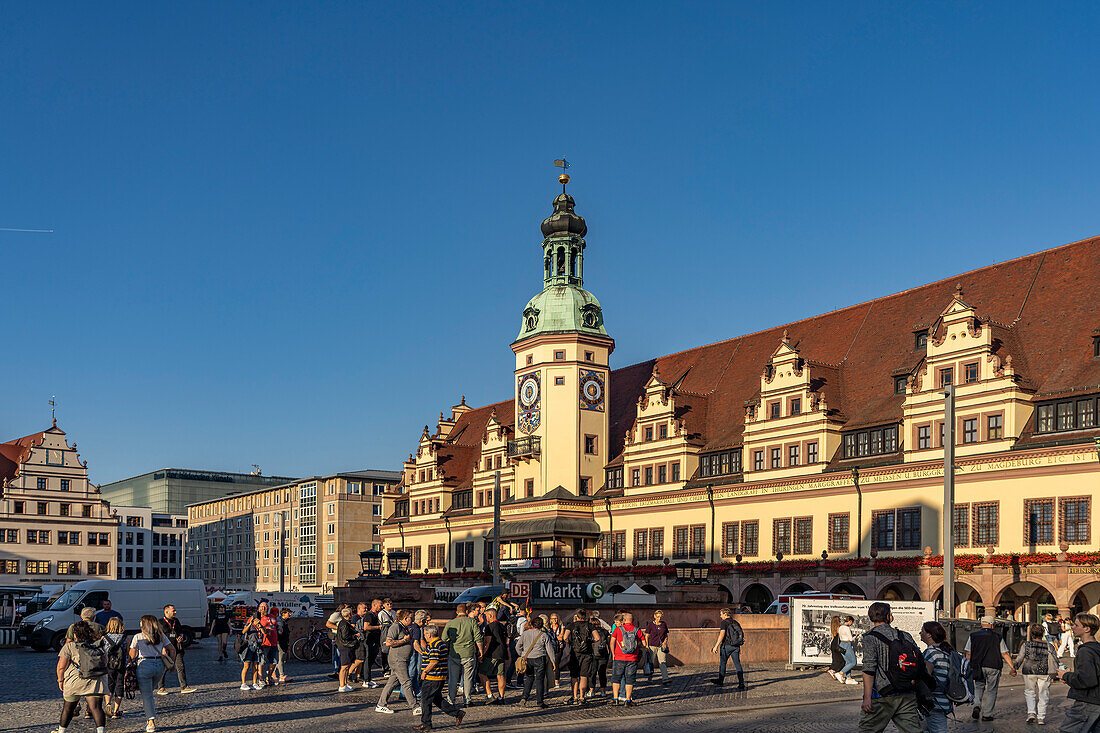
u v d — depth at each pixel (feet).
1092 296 198.59
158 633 84.48
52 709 97.66
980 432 193.47
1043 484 181.78
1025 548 182.70
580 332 287.48
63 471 425.28
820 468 221.05
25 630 175.94
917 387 205.77
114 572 429.38
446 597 224.33
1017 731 83.82
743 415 253.85
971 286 227.20
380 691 110.32
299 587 533.55
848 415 224.12
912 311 235.20
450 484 334.85
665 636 118.42
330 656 151.02
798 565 218.38
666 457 260.83
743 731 82.02
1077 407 182.91
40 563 415.85
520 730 84.38
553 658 101.24
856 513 212.02
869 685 57.06
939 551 195.62
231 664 147.95
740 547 237.45
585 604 152.05
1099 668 63.41
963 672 67.31
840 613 136.56
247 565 586.45
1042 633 87.76
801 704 100.94
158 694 109.29
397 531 353.31
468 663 96.17
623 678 106.11
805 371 228.22
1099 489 173.78
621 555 270.87
